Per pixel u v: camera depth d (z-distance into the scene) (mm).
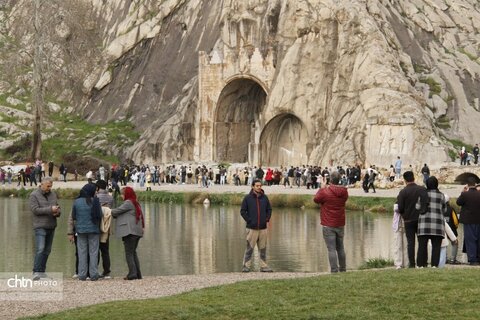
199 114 109938
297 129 105875
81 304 26781
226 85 108250
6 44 139125
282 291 26656
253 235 35625
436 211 32250
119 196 82312
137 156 115125
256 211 35469
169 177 102438
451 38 117250
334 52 103312
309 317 23125
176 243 49969
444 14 120062
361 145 95625
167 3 133500
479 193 35625
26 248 48156
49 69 110500
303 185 93250
